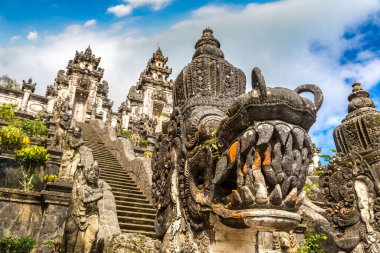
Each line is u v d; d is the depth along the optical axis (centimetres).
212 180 383
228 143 367
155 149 543
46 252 833
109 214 801
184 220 433
